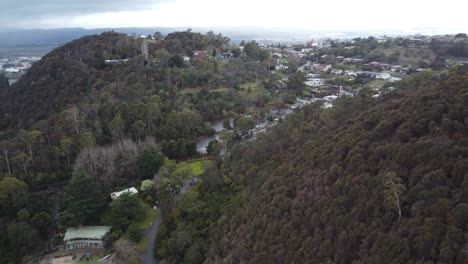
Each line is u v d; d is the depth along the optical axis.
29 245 71.38
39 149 97.69
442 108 44.88
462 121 42.09
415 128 45.06
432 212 33.69
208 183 77.00
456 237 30.23
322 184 49.25
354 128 55.28
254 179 67.81
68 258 69.25
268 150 77.56
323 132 66.50
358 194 42.50
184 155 103.56
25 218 76.12
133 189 88.12
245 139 109.06
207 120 132.12
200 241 62.41
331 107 81.75
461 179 34.88
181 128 112.44
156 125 112.56
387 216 37.31
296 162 60.44
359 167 45.56
